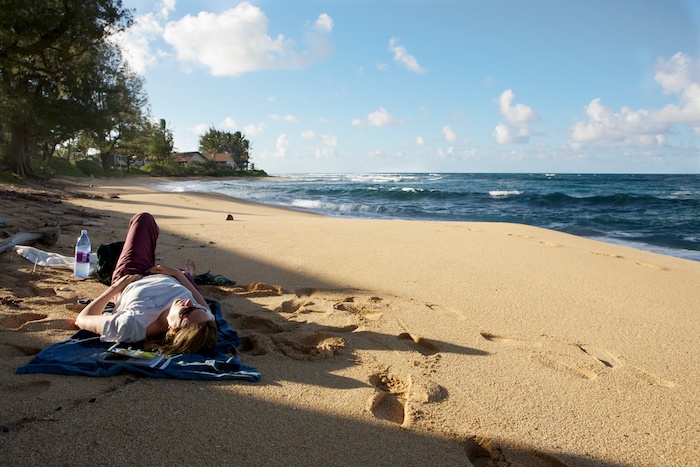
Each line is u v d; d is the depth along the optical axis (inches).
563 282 224.8
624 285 224.5
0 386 100.6
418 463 84.8
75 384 103.7
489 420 101.6
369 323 159.6
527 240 340.2
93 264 200.5
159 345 125.5
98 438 84.4
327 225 402.6
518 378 122.6
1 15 750.5
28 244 229.5
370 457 85.7
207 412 96.8
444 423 99.5
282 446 86.8
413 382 117.4
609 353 142.7
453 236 350.3
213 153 4335.6
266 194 1112.8
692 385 122.3
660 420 104.7
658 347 148.0
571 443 94.7
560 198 940.0
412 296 194.5
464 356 135.5
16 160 995.3
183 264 231.1
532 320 169.3
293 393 108.2
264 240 311.1
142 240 155.9
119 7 916.6
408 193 1054.4
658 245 439.5
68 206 453.1
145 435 86.7
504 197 982.4
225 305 172.1
